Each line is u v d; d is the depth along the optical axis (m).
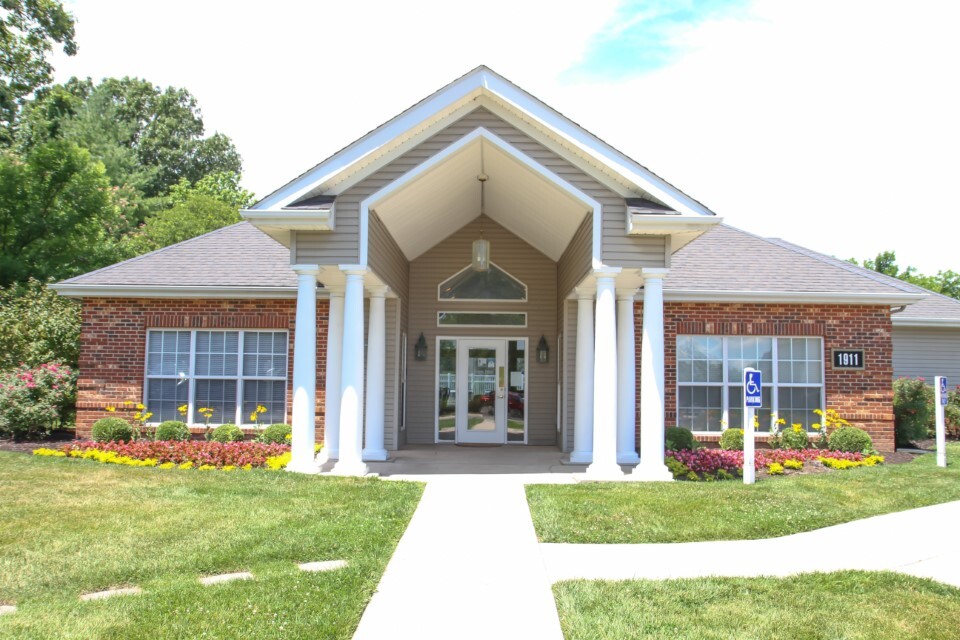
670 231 9.91
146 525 6.89
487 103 10.37
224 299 14.16
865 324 14.20
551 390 15.34
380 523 7.18
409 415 15.37
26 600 5.15
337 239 10.16
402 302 14.63
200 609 4.86
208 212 39.19
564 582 5.58
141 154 50.72
